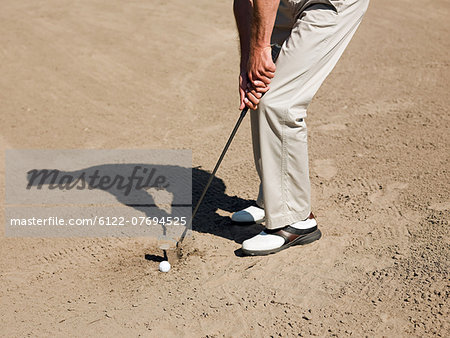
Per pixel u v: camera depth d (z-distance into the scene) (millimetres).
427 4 10555
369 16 9977
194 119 6648
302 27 3465
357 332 3008
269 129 3588
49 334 3232
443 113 6051
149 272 3795
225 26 10016
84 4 11547
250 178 5055
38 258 4133
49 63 8672
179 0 11609
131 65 8484
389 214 4223
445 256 3531
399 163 5027
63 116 7016
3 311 3512
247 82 3662
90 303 3512
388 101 6586
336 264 3662
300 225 3859
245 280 3576
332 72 7719
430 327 2975
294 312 3225
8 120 6973
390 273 3469
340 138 5727
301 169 3689
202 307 3344
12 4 11680
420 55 8023
